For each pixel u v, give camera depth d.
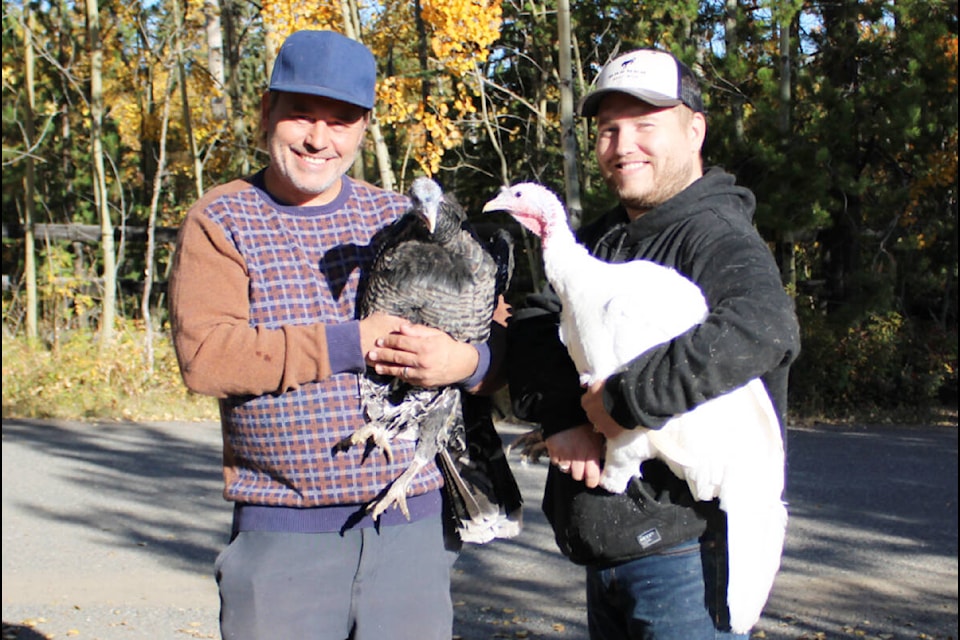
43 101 18.16
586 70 14.09
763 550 2.45
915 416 12.12
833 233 13.44
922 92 11.50
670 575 2.60
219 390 2.62
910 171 13.23
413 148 13.07
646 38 12.38
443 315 2.76
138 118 18.31
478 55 10.51
